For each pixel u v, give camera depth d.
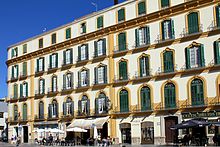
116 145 49.03
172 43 47.44
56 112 62.81
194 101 44.53
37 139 64.94
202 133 43.44
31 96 68.44
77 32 60.59
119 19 54.03
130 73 51.75
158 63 48.66
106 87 54.72
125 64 52.50
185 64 45.91
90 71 57.66
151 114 48.75
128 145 47.72
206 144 40.25
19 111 71.00
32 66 69.25
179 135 45.53
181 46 46.53
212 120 42.56
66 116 60.62
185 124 39.72
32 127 67.50
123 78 52.44
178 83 46.28
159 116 47.84
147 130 49.03
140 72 50.50
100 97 55.50
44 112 65.25
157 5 49.50
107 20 55.81
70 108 60.38
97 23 57.28
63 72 62.44
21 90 71.06
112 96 53.69
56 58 64.06
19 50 72.94
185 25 46.34
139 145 46.84
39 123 65.62
